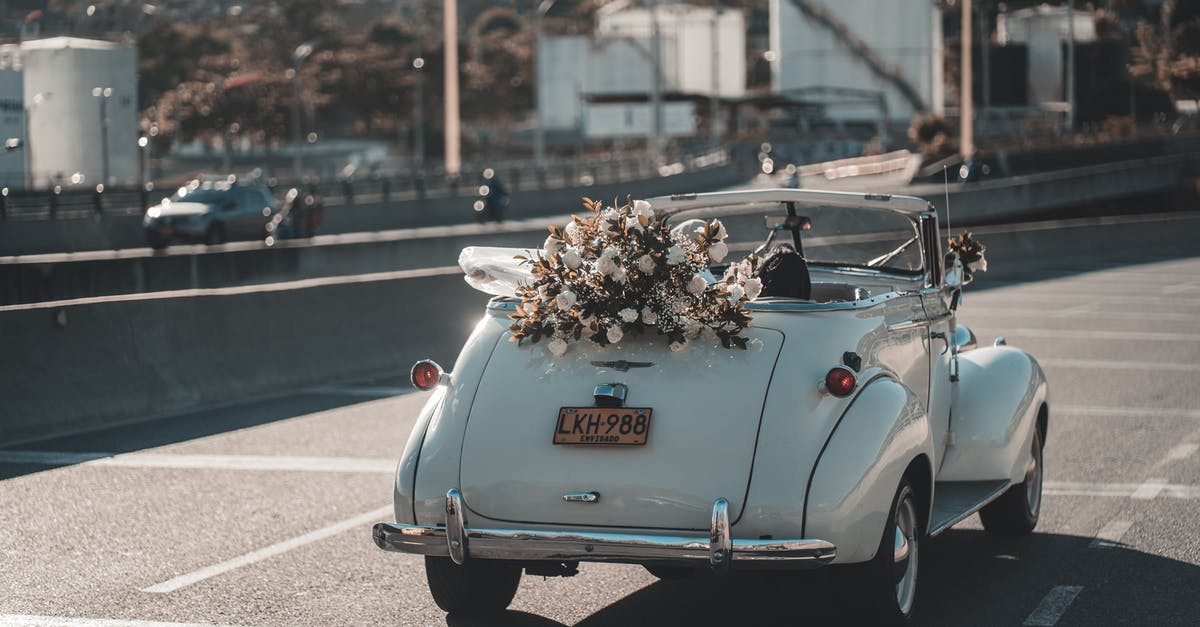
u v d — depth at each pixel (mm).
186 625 6164
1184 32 96688
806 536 5195
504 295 6105
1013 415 7195
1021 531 7773
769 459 5258
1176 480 9289
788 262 6379
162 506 8570
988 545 7656
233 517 8289
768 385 5391
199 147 121188
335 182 54906
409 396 13234
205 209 36812
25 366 11188
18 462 9961
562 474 5410
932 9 93312
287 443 10734
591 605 6520
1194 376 14398
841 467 5258
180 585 6820
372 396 13250
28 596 6613
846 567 5539
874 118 94000
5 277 20234
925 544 7711
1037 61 98438
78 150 50875
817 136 94188
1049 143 80000
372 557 7406
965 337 8195
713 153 88938
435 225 51688
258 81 115500
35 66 50469
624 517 5332
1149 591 6680
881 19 93188
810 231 7215
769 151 84438
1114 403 12641
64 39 51750
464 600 6184
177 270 23188
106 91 51219
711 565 5188
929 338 6684
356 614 6348
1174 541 7676
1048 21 98125
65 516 8305
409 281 15844
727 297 5504
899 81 93312
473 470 5523
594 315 5520
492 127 146625
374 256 28047
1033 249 33375
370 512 8430
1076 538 7773
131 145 52406
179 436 11039
